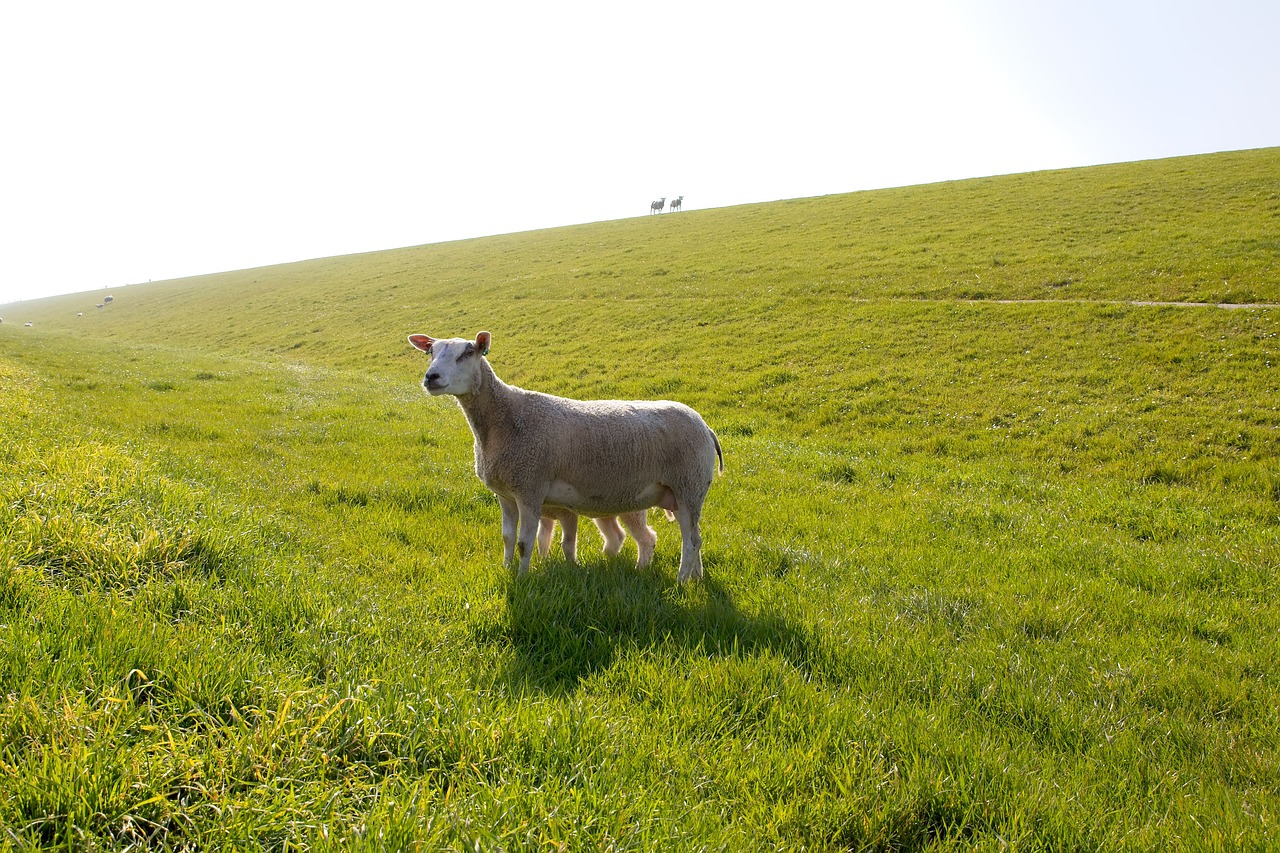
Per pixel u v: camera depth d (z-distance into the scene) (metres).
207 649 3.68
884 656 5.01
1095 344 17.80
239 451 11.05
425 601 5.36
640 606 5.42
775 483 10.58
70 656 3.40
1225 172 34.12
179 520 5.65
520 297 34.31
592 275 36.31
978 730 4.24
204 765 2.90
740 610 5.69
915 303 23.30
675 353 22.62
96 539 4.94
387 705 3.47
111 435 10.44
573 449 6.41
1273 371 14.76
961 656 5.20
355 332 33.12
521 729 3.48
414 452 11.59
